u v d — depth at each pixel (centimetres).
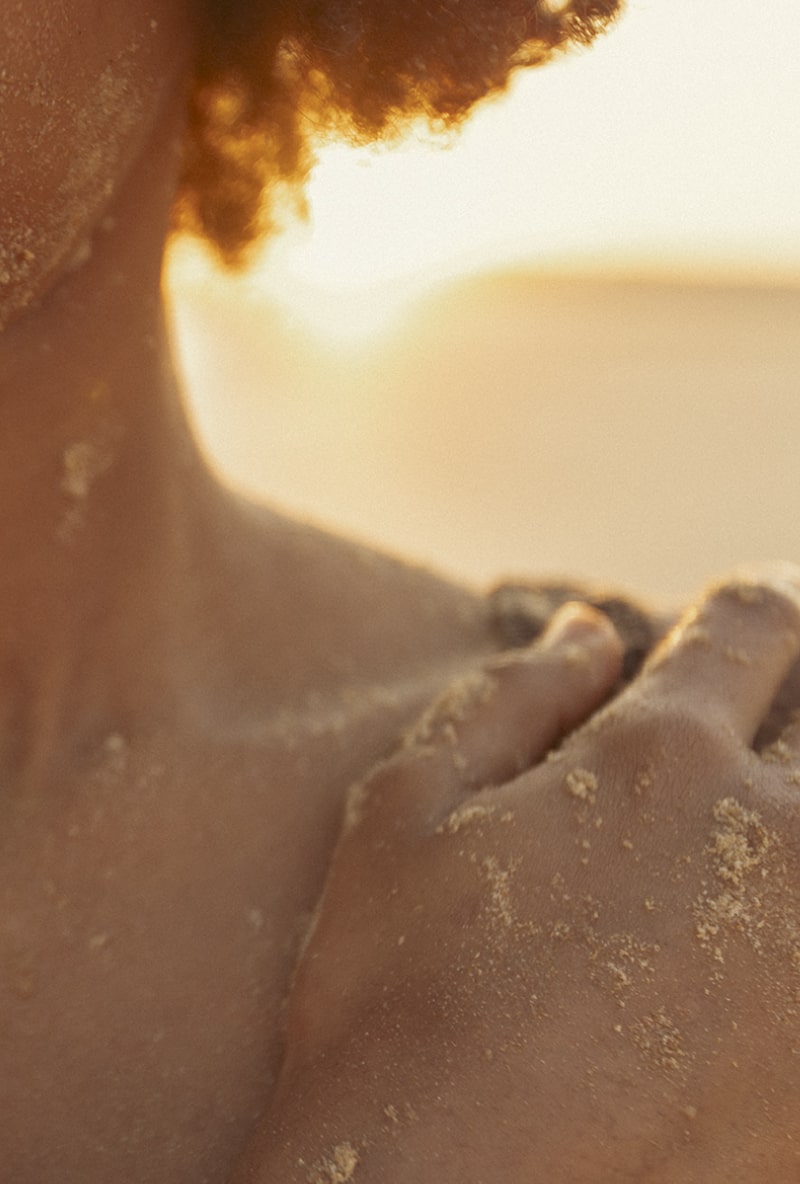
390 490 309
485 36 46
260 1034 46
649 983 43
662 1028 43
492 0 46
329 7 46
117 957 46
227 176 52
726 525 293
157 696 50
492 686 48
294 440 358
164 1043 46
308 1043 45
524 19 46
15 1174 44
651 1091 42
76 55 43
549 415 420
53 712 49
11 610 48
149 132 46
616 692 50
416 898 45
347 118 48
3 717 49
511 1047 43
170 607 50
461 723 47
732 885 44
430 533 275
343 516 282
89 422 48
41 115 43
